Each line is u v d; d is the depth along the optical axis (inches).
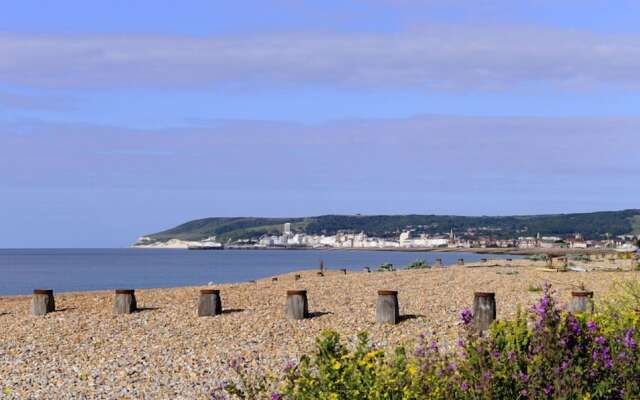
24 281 4060.0
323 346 443.5
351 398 399.9
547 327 403.5
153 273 5152.6
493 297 869.8
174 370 704.4
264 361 732.7
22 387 653.3
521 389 394.6
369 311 1045.8
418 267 2463.1
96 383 662.5
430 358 440.8
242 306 1131.9
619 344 414.3
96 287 3437.5
